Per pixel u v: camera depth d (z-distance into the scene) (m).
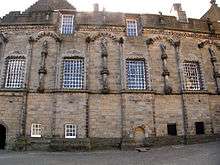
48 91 27.86
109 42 30.14
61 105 27.33
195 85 30.66
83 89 27.81
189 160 18.33
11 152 24.70
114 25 30.41
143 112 27.73
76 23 30.19
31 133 26.75
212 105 29.97
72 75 28.89
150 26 30.81
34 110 27.33
